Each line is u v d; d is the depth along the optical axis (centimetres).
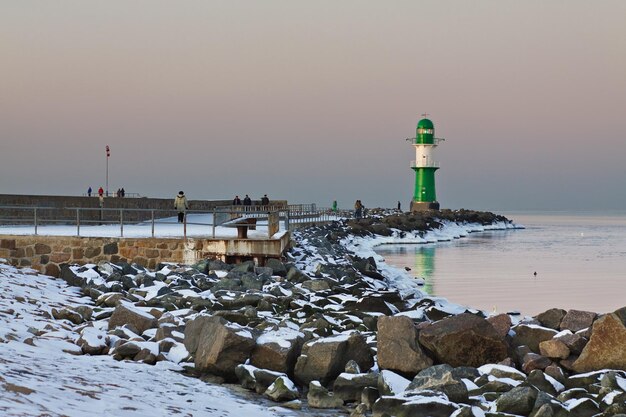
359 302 1791
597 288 3138
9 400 749
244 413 966
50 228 3288
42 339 1290
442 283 3319
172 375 1166
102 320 1536
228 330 1184
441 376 1070
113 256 2489
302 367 1162
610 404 988
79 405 806
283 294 2055
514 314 2352
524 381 1075
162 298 1838
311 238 4488
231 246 2486
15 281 2005
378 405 984
